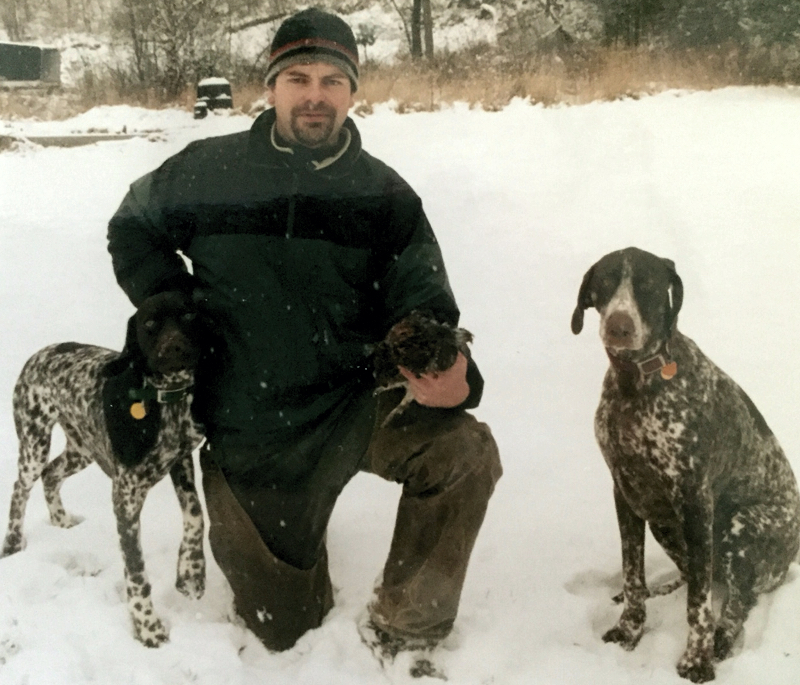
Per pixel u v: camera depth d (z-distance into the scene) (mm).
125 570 2592
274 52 2408
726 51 7922
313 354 2408
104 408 2658
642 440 2492
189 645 2525
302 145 2383
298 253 2377
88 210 6859
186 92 8125
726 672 2422
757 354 4184
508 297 5062
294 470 2457
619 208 5770
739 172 6066
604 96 7844
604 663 2477
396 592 2486
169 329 2426
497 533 3178
